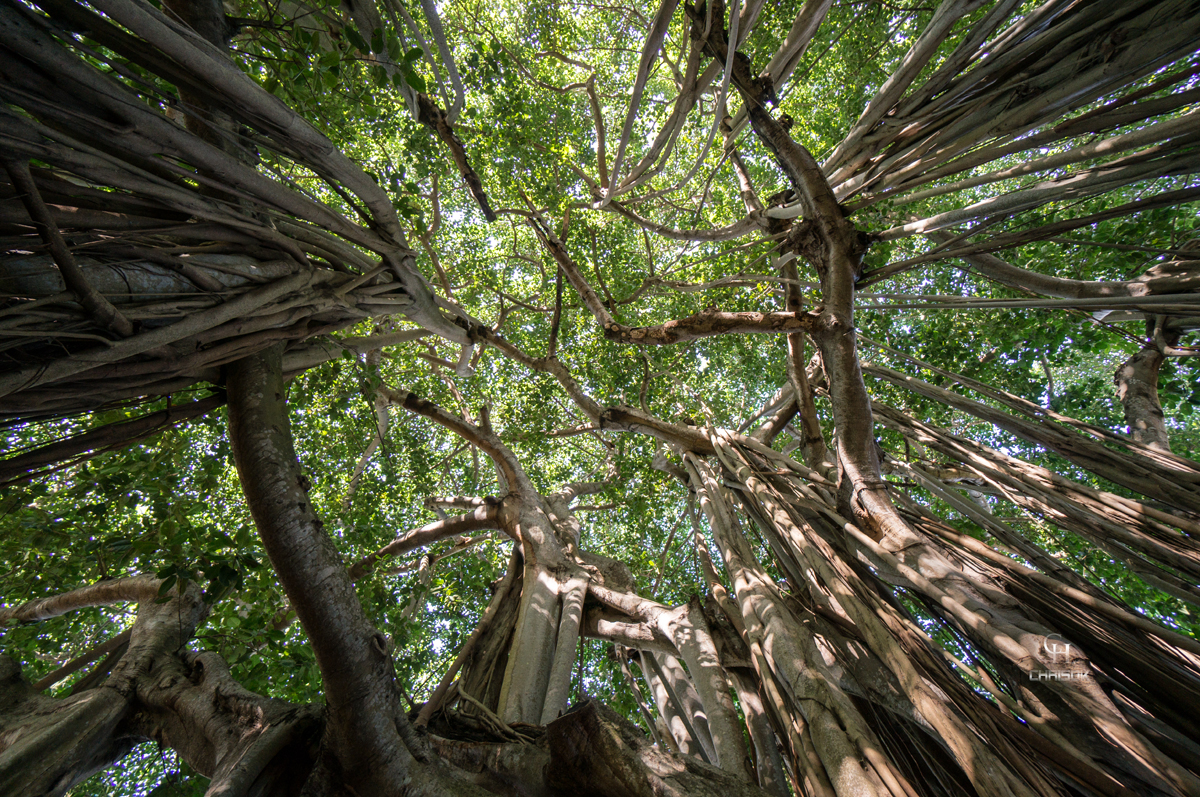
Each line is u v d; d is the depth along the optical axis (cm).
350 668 273
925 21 804
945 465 695
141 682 337
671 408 1055
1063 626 341
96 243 211
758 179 1164
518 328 1135
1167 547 395
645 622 566
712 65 451
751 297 931
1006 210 407
